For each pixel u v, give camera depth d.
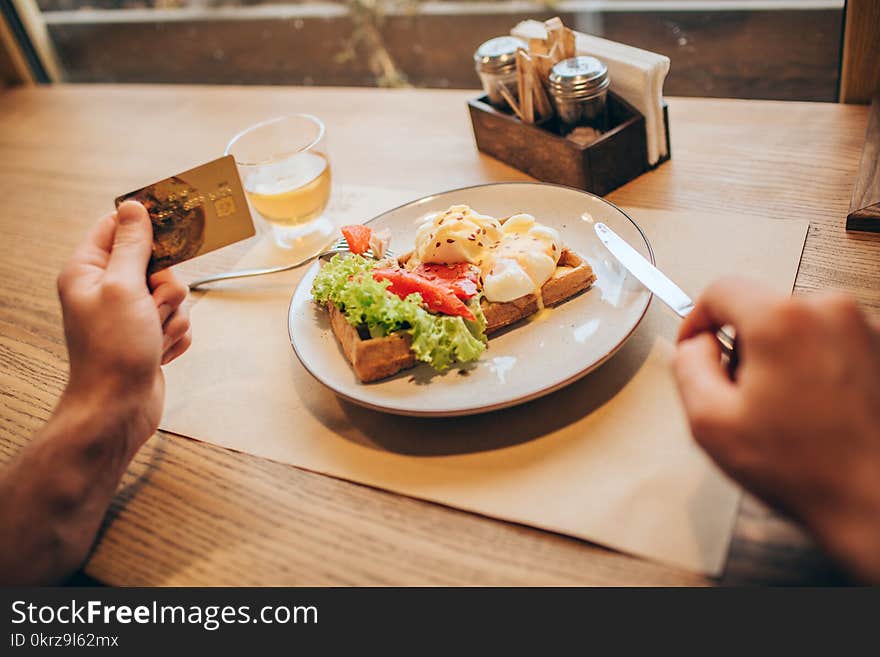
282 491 0.45
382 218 0.65
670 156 0.72
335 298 0.51
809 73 0.77
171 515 0.45
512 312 0.51
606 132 0.70
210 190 0.49
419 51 1.08
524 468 0.43
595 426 0.45
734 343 0.39
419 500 0.43
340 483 0.45
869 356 0.30
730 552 0.37
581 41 0.73
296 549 0.41
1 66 1.25
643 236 0.55
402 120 0.90
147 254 0.47
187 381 0.55
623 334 0.47
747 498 0.39
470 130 0.85
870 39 0.68
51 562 0.40
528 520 0.40
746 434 0.31
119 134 1.02
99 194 0.88
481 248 0.53
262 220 0.76
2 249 0.81
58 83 1.30
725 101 0.79
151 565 0.42
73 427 0.41
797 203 0.62
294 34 1.13
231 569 0.41
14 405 0.57
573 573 0.38
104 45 1.26
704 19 0.82
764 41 0.79
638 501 0.40
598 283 0.54
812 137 0.70
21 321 0.68
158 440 0.50
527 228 0.55
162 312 0.49
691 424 0.34
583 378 0.48
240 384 0.54
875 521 0.28
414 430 0.47
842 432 0.29
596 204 0.60
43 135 1.07
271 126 0.73
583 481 0.42
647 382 0.47
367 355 0.48
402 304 0.48
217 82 1.24
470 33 1.02
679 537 0.38
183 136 0.98
